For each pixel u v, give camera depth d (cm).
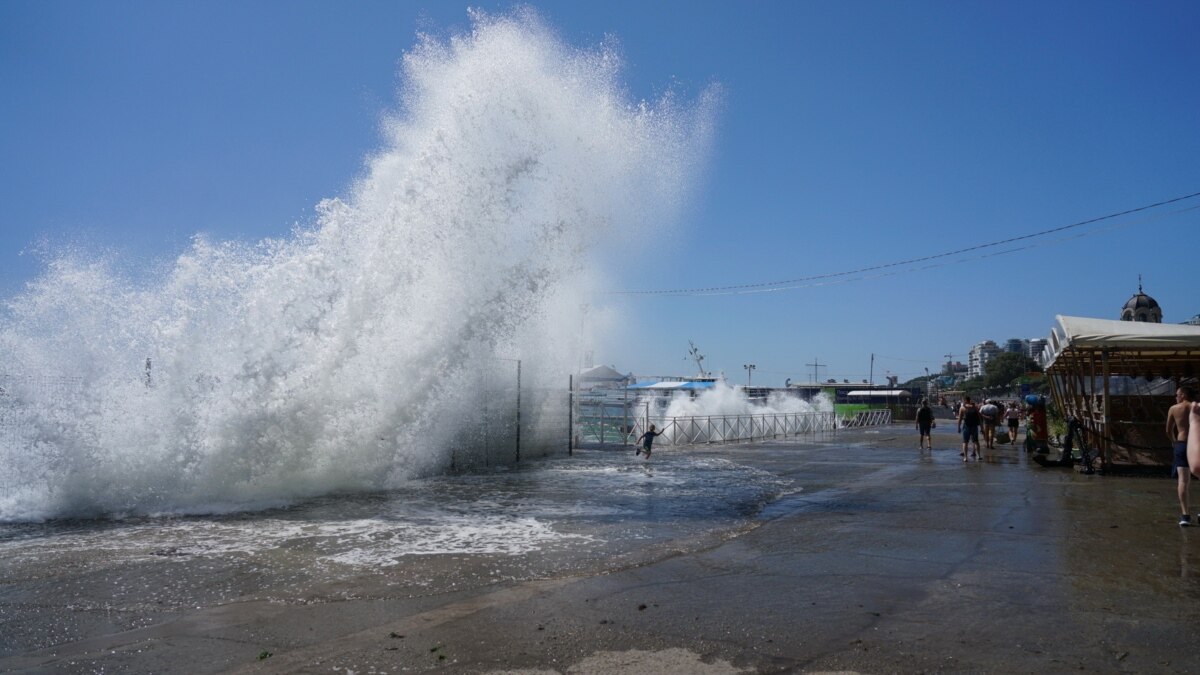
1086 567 725
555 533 927
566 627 548
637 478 1542
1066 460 1797
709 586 665
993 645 502
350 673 459
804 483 1467
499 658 484
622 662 475
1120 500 1188
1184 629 534
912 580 680
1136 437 1612
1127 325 1702
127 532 928
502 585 671
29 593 642
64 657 488
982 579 681
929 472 1680
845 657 481
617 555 797
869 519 1027
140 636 530
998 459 2042
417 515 1060
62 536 902
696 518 1041
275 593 643
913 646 501
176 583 676
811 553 804
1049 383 2467
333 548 832
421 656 488
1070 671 454
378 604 610
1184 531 915
